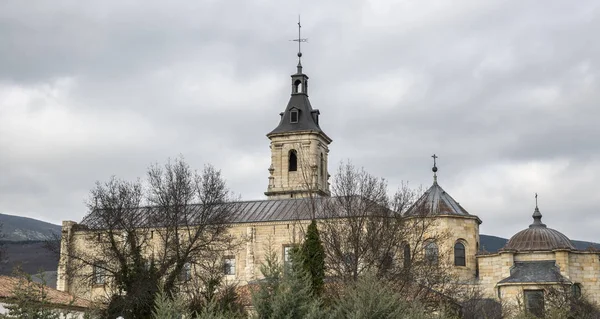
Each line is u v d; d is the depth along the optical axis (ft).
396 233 228.84
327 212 269.03
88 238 290.35
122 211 293.23
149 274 247.91
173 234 293.43
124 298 236.63
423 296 202.28
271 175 439.22
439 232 309.83
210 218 304.71
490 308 269.44
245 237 323.37
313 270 192.75
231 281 304.91
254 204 348.38
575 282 300.20
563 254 298.97
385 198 242.58
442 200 320.91
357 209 240.53
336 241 220.84
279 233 327.67
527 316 213.46
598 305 290.97
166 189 308.60
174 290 236.63
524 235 311.27
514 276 299.38
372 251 214.90
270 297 92.94
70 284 318.24
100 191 309.83
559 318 205.36
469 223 318.45
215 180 319.06
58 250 331.77
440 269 253.65
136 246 274.16
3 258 330.75
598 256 302.66
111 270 262.06
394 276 202.28
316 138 441.68
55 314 113.39
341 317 96.89
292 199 345.51
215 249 297.12
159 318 90.99
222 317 96.99
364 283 100.12
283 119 454.81
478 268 313.94
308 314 90.27
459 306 236.63
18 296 111.14
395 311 97.19
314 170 405.39
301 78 461.78
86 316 127.24
